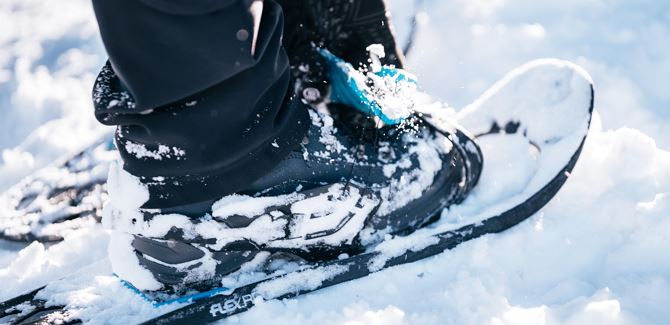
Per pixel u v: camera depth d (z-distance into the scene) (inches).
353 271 47.3
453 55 89.7
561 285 46.0
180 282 45.6
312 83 51.9
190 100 38.4
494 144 56.2
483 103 57.0
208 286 46.9
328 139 45.8
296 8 52.4
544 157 54.1
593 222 50.9
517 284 47.0
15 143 91.1
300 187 44.8
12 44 117.6
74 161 66.4
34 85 104.3
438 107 54.1
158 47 35.9
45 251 57.6
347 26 52.6
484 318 43.6
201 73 36.8
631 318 42.1
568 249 49.3
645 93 79.7
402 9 103.3
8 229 59.7
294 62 52.4
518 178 53.7
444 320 43.9
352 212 45.9
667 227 48.1
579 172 56.0
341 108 49.7
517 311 44.1
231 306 45.0
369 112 47.4
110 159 65.3
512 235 50.4
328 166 45.3
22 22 125.8
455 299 45.5
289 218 44.8
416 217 49.8
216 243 43.9
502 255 49.1
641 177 54.3
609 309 42.4
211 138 39.5
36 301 47.0
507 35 94.4
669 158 55.1
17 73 108.0
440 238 48.6
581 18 97.0
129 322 44.7
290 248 46.6
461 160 50.7
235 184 41.9
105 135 70.5
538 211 52.9
